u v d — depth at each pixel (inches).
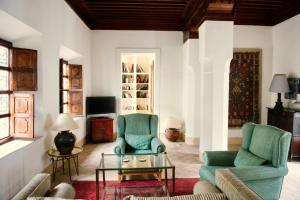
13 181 114.6
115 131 269.9
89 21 252.2
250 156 118.0
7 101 137.4
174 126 253.1
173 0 205.0
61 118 144.3
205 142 183.3
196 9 197.5
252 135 126.2
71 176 155.4
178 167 175.2
